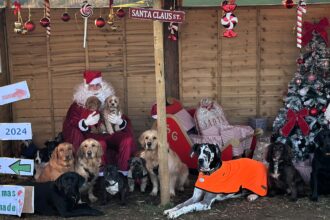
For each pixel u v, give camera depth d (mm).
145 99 6445
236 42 6320
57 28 6285
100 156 4961
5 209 4438
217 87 6406
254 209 4633
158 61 4535
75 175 4473
